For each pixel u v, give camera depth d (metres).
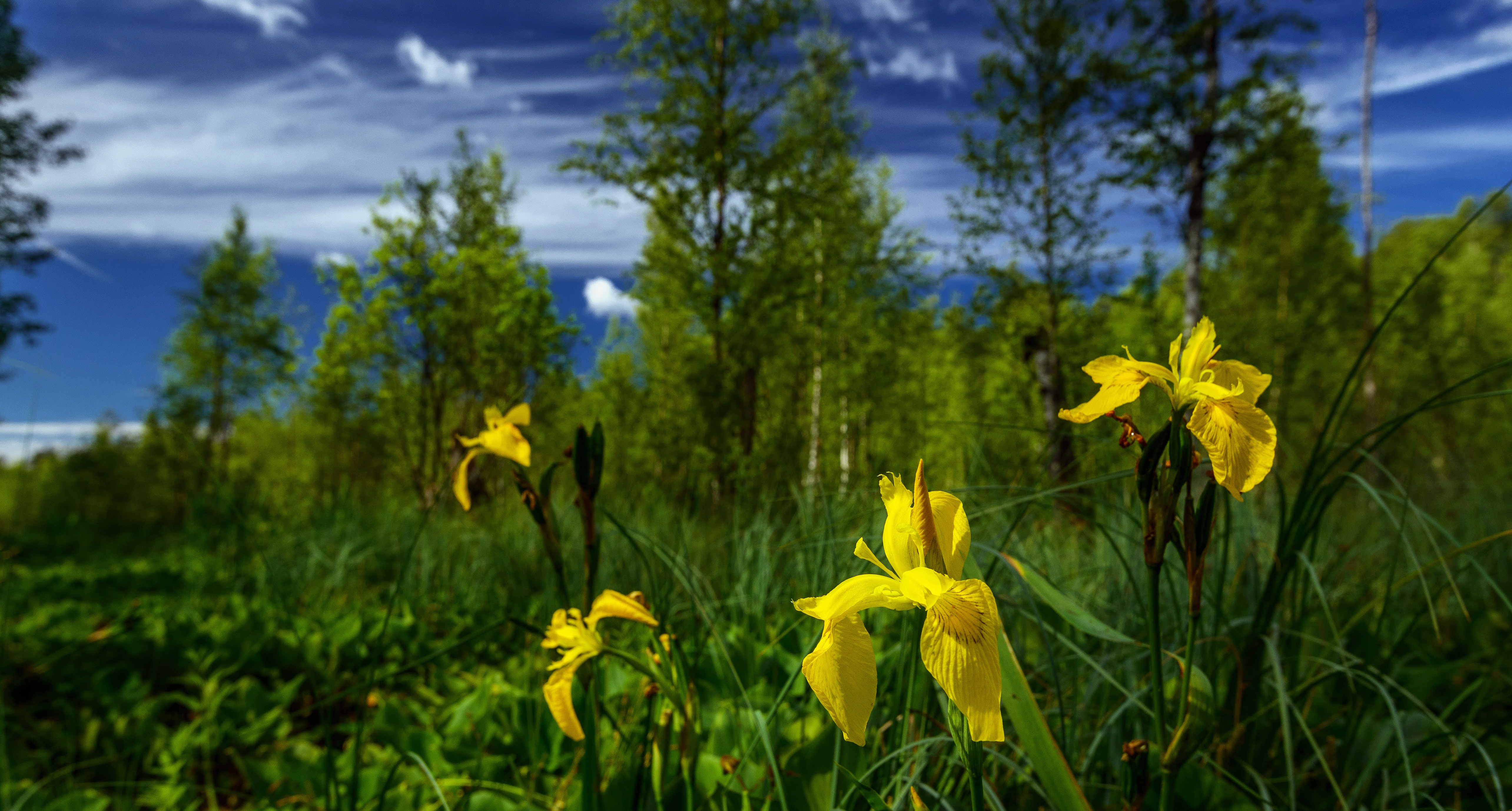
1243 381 0.86
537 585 4.08
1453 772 1.50
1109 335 12.26
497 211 14.71
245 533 4.27
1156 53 11.73
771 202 12.21
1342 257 16.19
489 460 4.90
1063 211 11.86
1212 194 15.18
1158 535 0.85
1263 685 1.76
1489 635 2.56
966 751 0.70
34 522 10.71
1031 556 2.41
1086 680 1.86
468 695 2.70
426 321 12.23
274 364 21.72
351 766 2.02
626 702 1.87
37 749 2.42
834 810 1.11
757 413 11.46
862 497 2.70
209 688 2.70
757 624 2.63
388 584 4.69
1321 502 1.60
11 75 16.06
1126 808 0.95
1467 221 1.12
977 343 12.45
